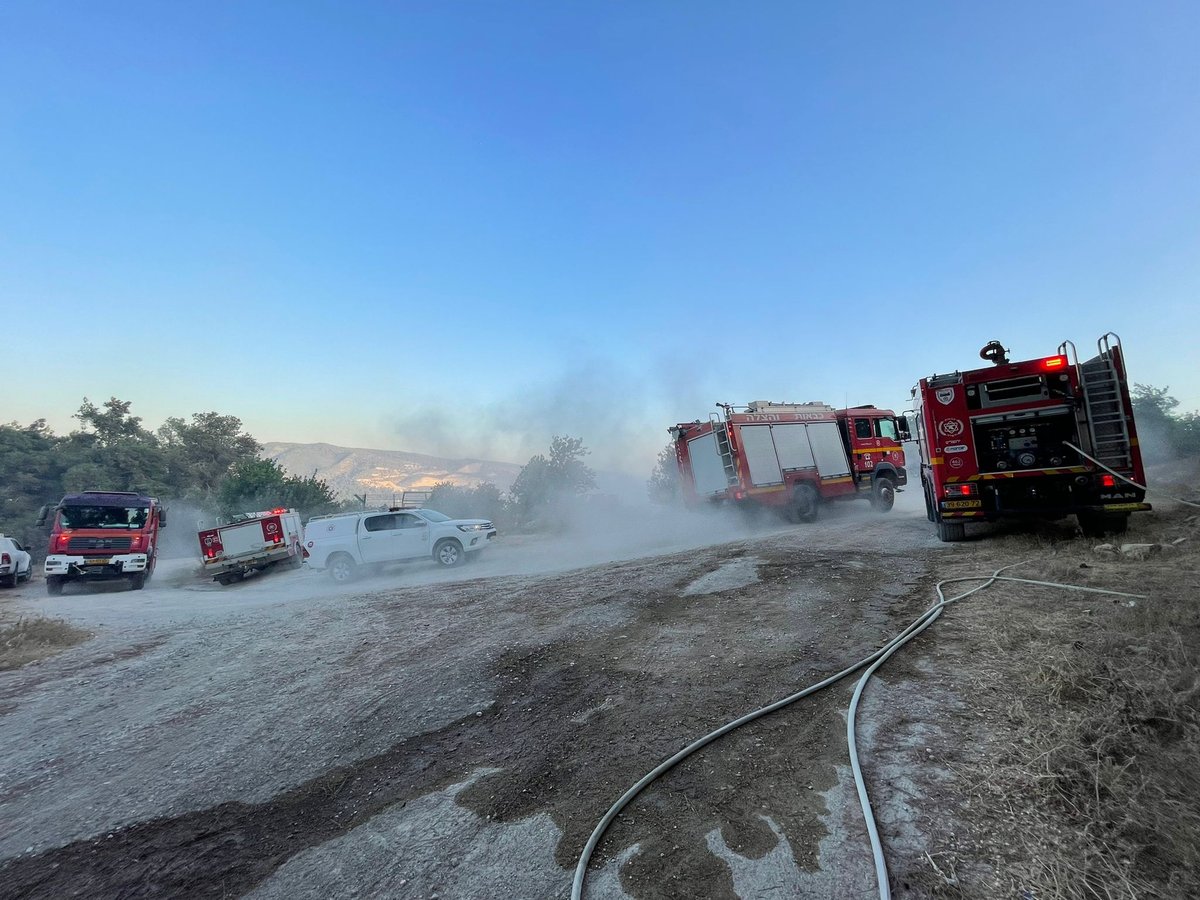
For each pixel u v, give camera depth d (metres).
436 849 2.83
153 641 8.09
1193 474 15.23
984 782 2.81
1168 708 3.04
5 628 9.30
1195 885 2.09
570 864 2.62
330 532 15.45
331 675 5.62
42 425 51.88
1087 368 8.40
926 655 4.48
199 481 60.16
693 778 3.19
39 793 3.83
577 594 8.07
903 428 11.82
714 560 9.37
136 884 2.81
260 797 3.51
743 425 14.60
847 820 2.70
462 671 5.28
